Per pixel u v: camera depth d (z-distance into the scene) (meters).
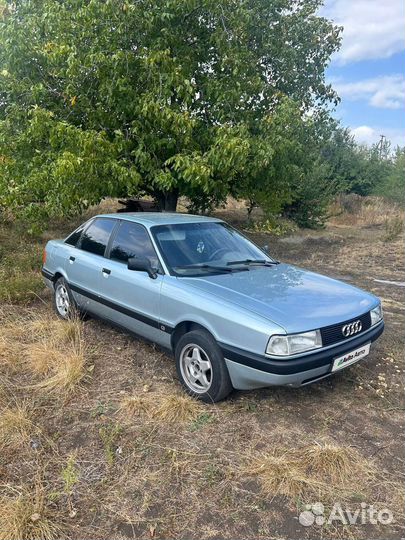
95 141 7.35
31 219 8.54
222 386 3.54
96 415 3.53
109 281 4.62
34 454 3.06
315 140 10.62
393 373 4.43
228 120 8.48
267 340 3.20
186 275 4.10
